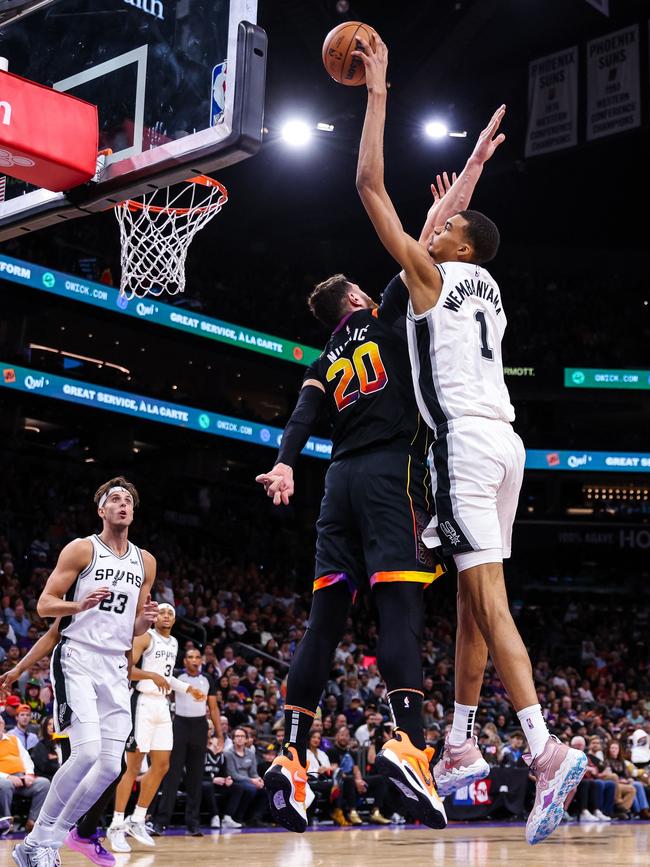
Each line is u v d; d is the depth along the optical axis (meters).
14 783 8.12
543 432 25.17
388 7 19.31
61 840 4.61
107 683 4.75
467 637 2.92
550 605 25.23
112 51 4.99
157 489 22.09
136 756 7.54
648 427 28.33
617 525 25.31
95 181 4.93
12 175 4.83
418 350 2.80
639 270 27.95
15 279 17.84
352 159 23.59
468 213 2.94
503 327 2.91
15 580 15.08
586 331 25.88
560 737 14.63
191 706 8.84
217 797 10.36
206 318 21.02
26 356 19.62
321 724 11.45
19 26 5.45
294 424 3.04
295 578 22.72
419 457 2.93
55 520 18.86
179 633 15.15
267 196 25.52
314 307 3.24
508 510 2.82
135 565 4.94
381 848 7.32
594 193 25.86
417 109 21.33
